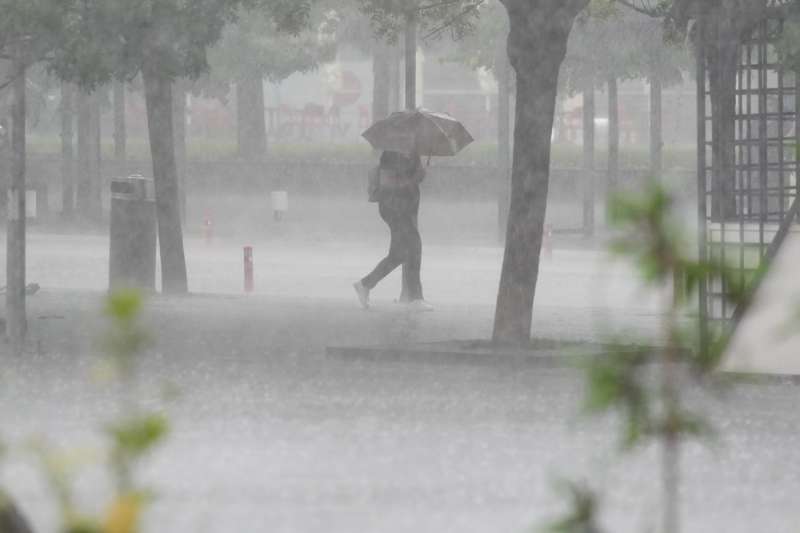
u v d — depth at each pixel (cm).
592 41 10325
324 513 1702
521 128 3831
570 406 2753
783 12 3847
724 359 498
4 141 3922
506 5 3866
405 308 5266
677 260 418
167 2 4228
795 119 3856
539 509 1739
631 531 1596
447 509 1728
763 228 3738
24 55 4069
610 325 480
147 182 5588
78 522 352
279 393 2912
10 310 3675
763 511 1738
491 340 3853
